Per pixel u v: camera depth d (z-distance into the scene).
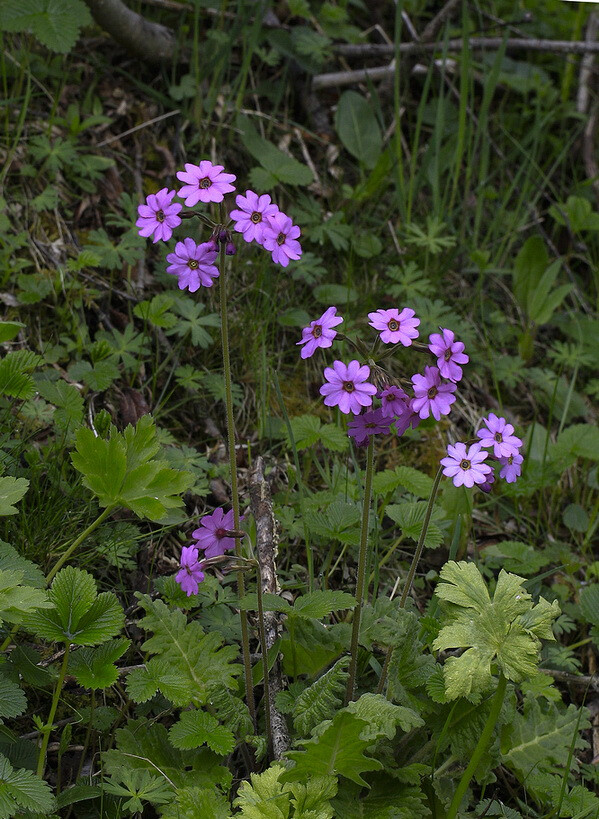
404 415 0.92
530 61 1.77
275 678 1.00
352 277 1.33
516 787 1.03
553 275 1.33
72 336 1.19
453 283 1.43
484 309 1.42
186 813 0.90
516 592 0.91
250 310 1.24
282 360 1.26
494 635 0.91
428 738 0.96
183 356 1.22
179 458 1.12
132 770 0.92
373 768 0.91
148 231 0.93
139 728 0.95
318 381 1.26
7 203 1.23
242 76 1.39
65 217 1.26
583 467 1.29
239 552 0.96
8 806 0.87
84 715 0.97
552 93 1.69
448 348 0.91
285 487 1.16
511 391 1.34
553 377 1.34
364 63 1.64
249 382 1.22
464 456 0.94
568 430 1.23
